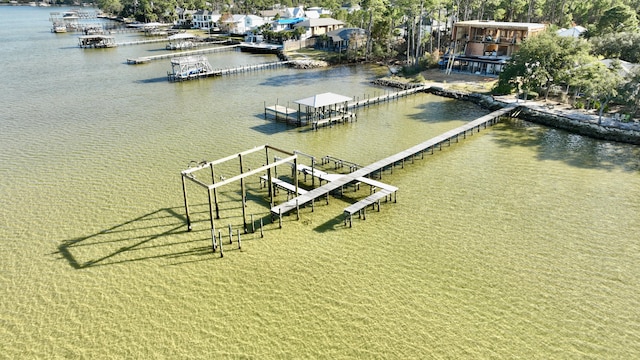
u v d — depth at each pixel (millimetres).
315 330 21141
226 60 101375
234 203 33281
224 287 24109
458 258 26531
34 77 80875
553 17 101375
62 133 49500
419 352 19781
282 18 145750
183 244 28047
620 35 62844
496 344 20234
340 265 25953
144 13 175875
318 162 41000
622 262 26016
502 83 60875
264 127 51344
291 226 30156
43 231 29516
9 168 39750
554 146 44875
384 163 38188
